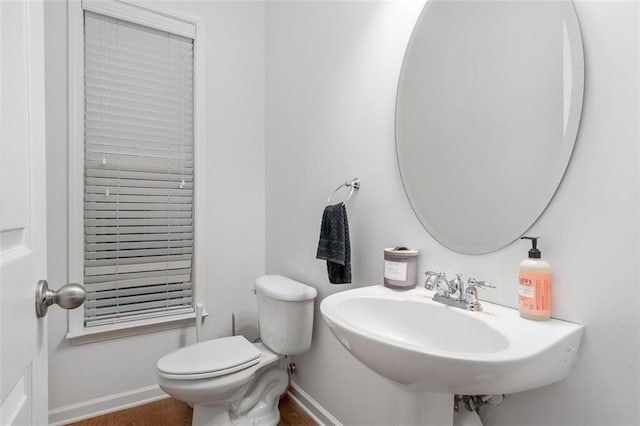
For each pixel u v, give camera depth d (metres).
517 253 0.93
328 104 1.68
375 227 1.40
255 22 2.29
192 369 1.40
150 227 1.98
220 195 2.17
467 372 0.65
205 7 2.11
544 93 0.88
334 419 1.63
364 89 1.46
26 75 0.58
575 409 0.80
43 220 0.65
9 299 0.49
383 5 1.37
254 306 2.28
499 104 0.98
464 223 1.07
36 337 0.61
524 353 0.66
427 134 1.18
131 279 1.93
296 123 1.95
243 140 2.24
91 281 1.82
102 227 1.85
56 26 1.69
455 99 1.10
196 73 2.08
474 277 1.04
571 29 0.82
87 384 1.78
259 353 1.57
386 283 1.20
